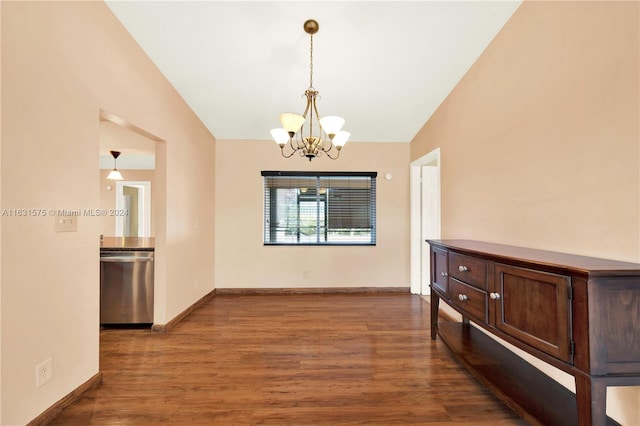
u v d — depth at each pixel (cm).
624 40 135
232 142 411
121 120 214
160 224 276
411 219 413
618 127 138
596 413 110
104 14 193
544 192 181
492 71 231
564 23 167
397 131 387
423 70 266
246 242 411
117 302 286
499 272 157
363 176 421
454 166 291
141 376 200
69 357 169
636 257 130
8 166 136
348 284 417
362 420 158
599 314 111
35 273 149
